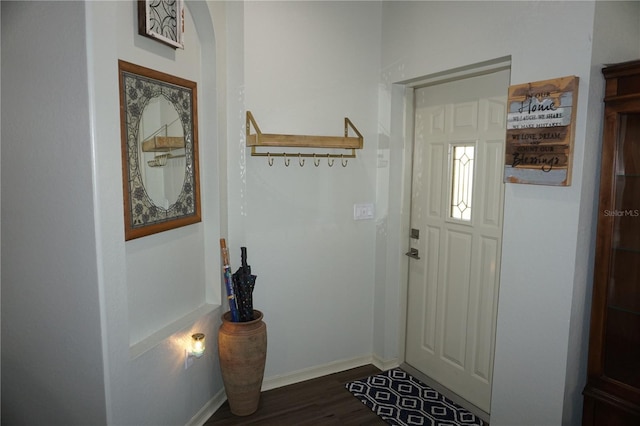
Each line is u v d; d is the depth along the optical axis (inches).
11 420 80.2
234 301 97.9
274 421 98.9
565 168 74.1
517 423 87.0
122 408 73.2
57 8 65.6
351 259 121.6
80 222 68.1
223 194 101.6
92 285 68.7
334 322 121.1
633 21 80.1
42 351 75.1
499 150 96.4
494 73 96.3
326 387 114.3
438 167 112.3
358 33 114.7
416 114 118.2
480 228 102.0
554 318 78.8
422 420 99.9
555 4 75.6
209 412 100.4
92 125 65.2
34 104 68.9
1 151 72.5
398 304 124.6
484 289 101.8
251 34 100.0
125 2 74.0
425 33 103.2
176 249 91.4
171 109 86.5
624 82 70.4
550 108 75.8
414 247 121.6
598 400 77.2
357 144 109.6
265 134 96.8
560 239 77.1
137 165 77.5
